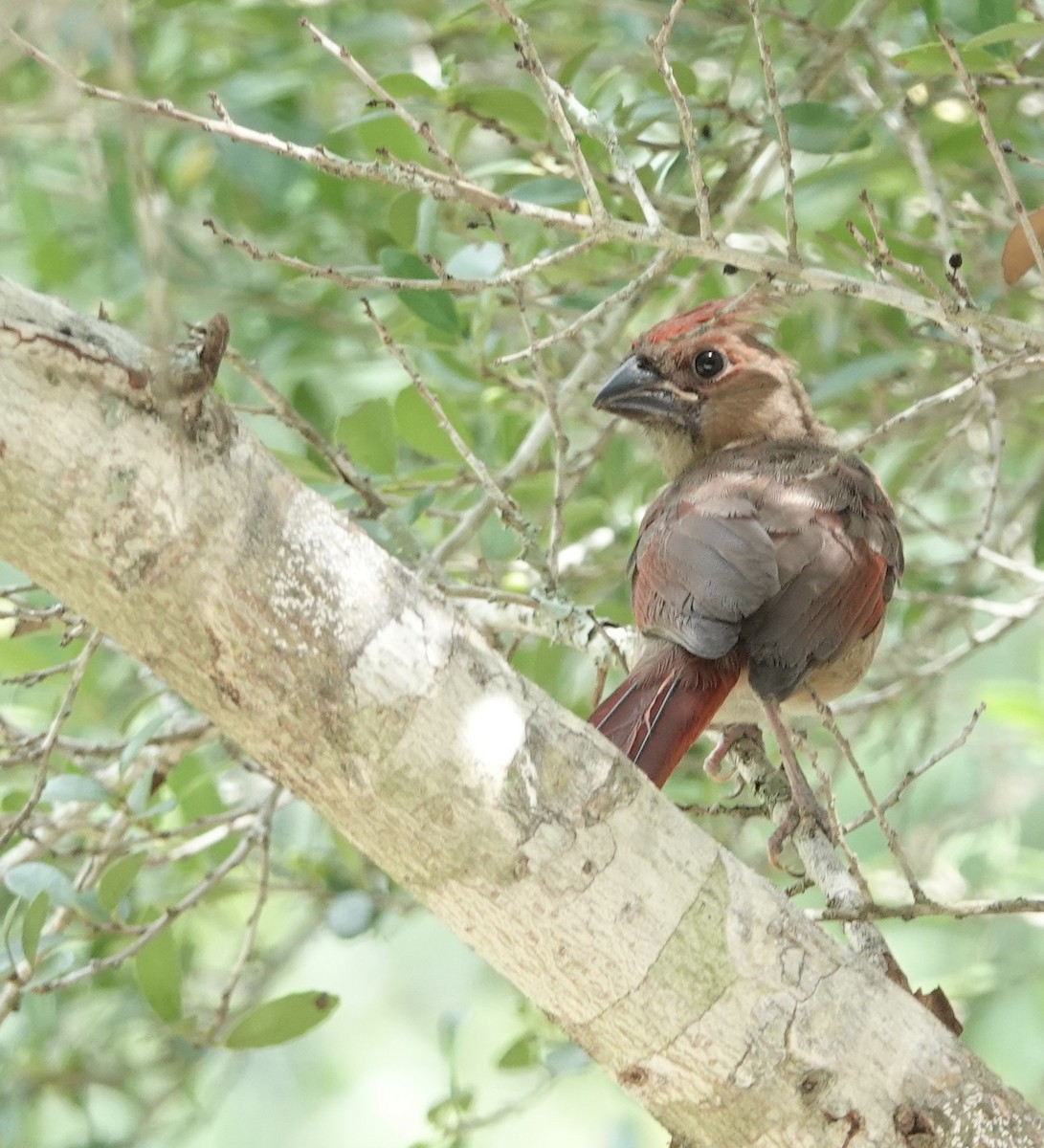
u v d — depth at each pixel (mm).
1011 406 12188
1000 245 11266
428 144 7285
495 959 5641
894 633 13523
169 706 10469
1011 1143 5637
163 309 4605
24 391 4910
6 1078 11969
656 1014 5562
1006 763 14172
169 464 5039
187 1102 13016
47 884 8742
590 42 11922
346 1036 16547
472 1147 15852
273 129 12258
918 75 10727
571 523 12117
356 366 14008
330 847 11953
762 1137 5633
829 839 7895
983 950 13875
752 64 11586
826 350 11906
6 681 8812
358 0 12789
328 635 5281
